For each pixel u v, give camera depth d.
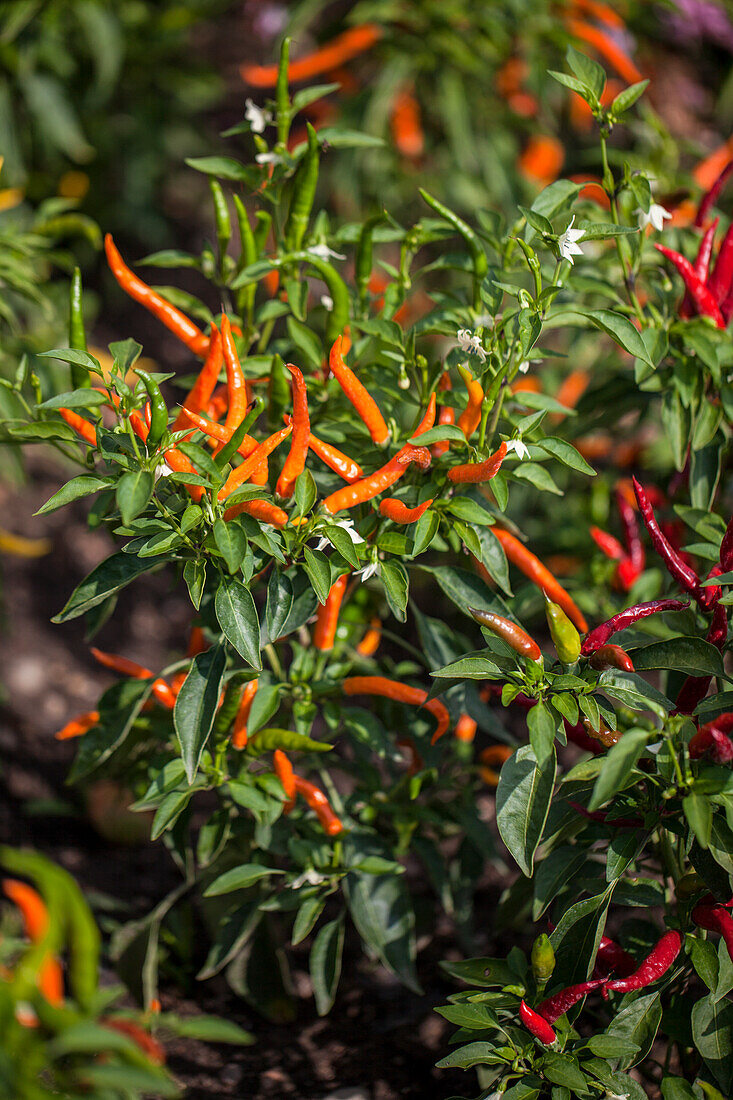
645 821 1.31
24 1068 1.16
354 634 1.49
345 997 1.53
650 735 1.27
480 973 1.34
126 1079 1.16
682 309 1.44
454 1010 1.31
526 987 1.34
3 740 1.76
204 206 2.74
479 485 1.45
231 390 1.33
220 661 1.34
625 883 1.37
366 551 1.35
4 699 1.75
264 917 1.47
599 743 1.34
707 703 1.32
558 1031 1.32
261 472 1.33
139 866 1.64
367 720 1.42
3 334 1.81
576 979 1.33
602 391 1.52
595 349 1.81
